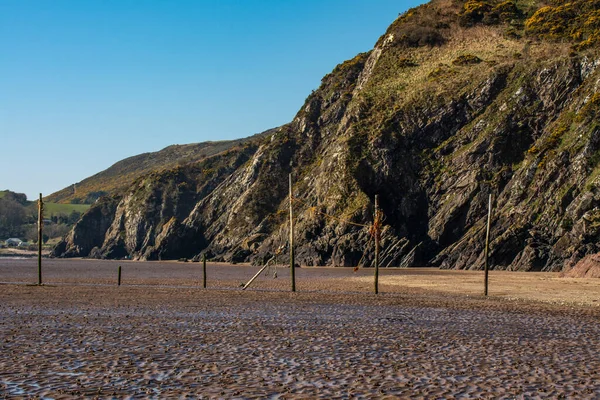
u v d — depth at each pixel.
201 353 25.16
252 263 150.38
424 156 147.62
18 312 38.94
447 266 123.56
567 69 140.00
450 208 134.62
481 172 135.88
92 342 27.38
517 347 27.69
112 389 19.14
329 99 193.25
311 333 31.11
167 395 18.58
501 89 148.25
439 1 195.38
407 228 140.25
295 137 192.62
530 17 171.88
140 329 31.67
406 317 39.12
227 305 45.56
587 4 162.50
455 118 149.50
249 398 18.38
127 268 127.88
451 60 166.62
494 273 102.62
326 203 145.88
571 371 22.53
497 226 123.38
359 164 146.88
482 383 20.47
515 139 138.00
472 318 38.91
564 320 38.44
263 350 26.02
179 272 109.38
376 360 24.17
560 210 115.81
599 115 122.50
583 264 87.12
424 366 23.11
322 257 138.50
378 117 156.88
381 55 179.62
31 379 20.23
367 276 94.12
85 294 54.97
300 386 19.81
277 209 177.12
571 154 121.00
